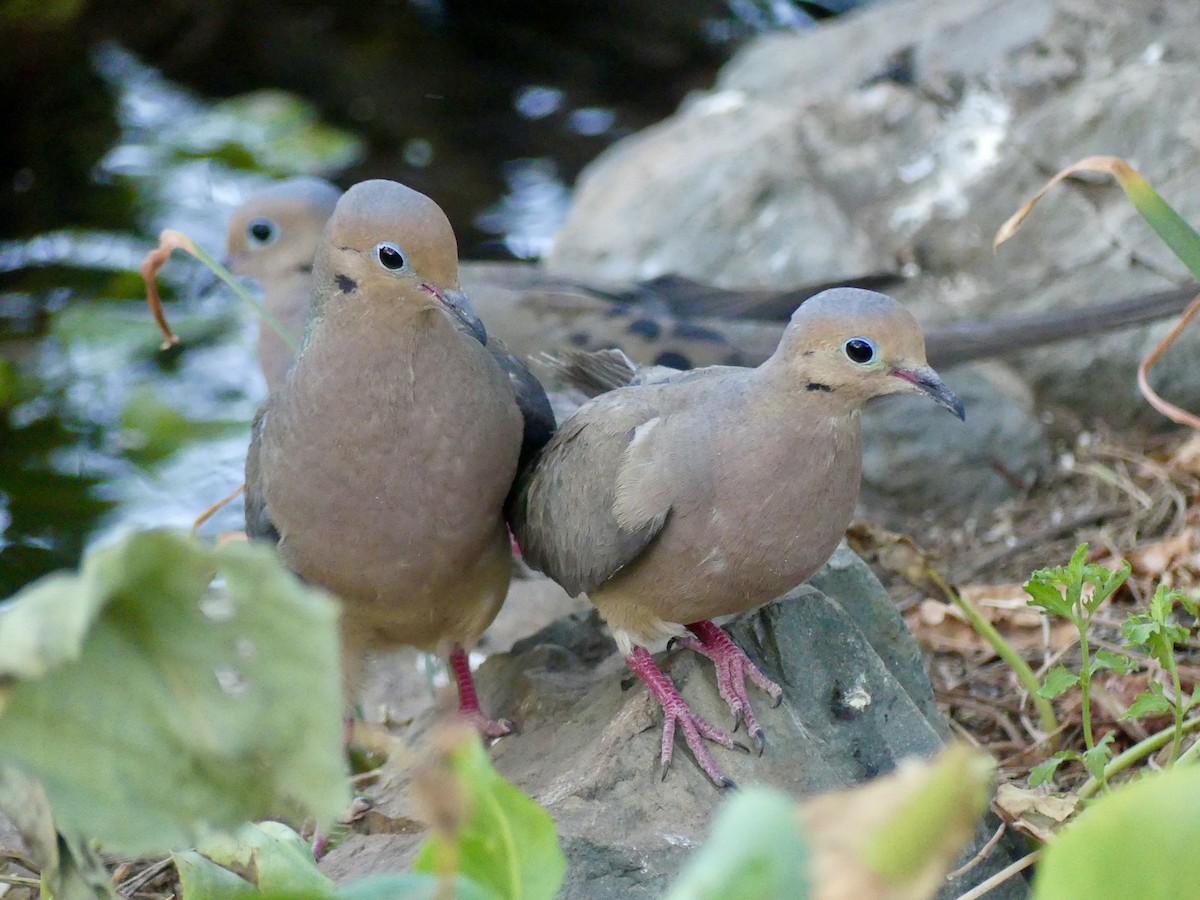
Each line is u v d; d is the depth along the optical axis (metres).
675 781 7.30
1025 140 13.61
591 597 8.09
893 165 14.20
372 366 7.61
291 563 8.21
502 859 4.02
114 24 20.52
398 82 21.27
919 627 10.07
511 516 8.71
